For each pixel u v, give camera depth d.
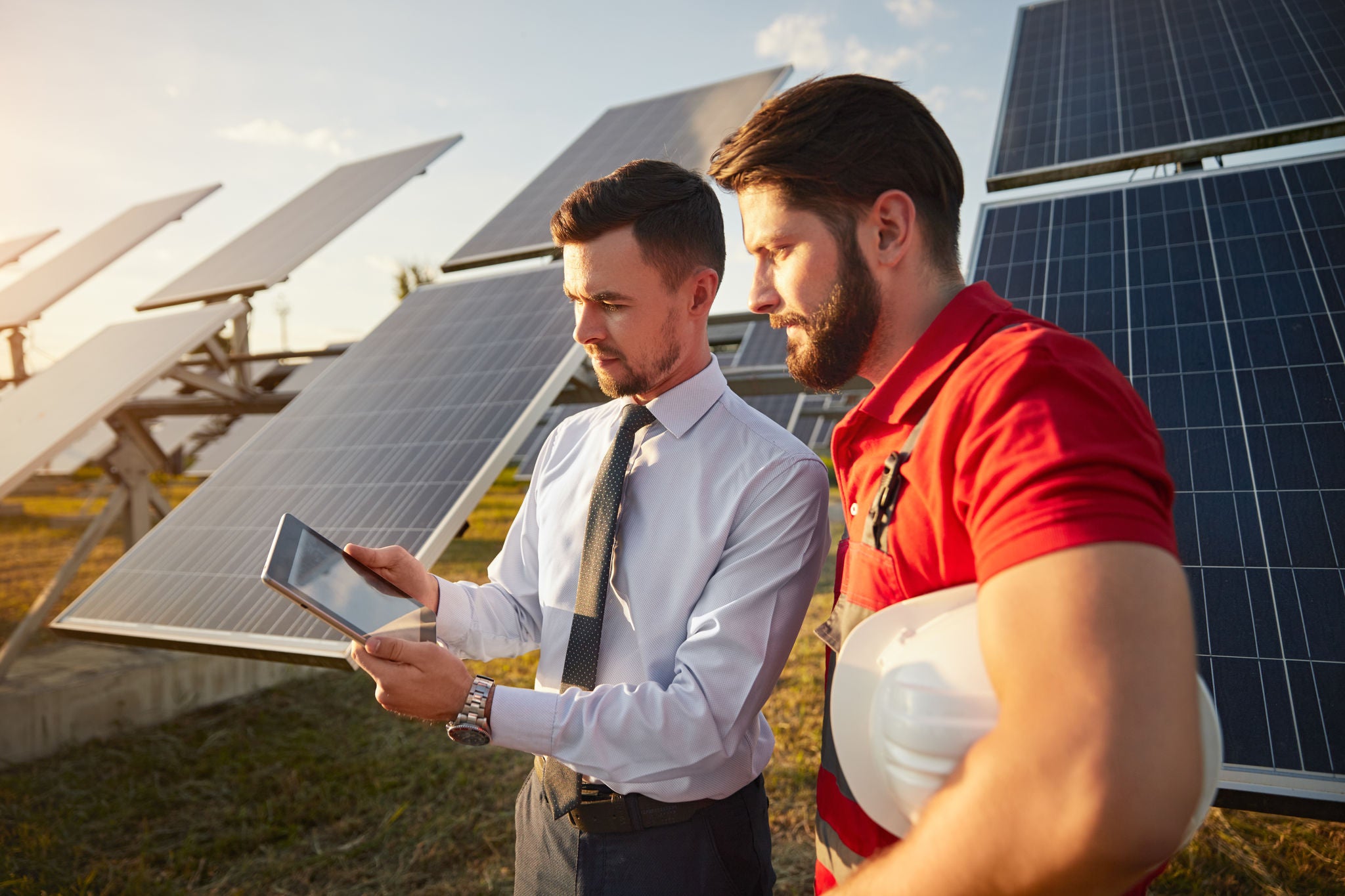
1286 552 1.83
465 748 4.36
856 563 1.07
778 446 1.59
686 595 1.57
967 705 0.83
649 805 1.51
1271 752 1.55
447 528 3.25
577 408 14.03
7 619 6.99
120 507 6.23
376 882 3.22
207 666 5.17
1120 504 0.68
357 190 7.09
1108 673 0.63
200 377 5.98
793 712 4.45
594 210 1.54
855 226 1.04
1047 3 5.03
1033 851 0.63
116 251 8.12
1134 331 2.52
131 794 3.93
